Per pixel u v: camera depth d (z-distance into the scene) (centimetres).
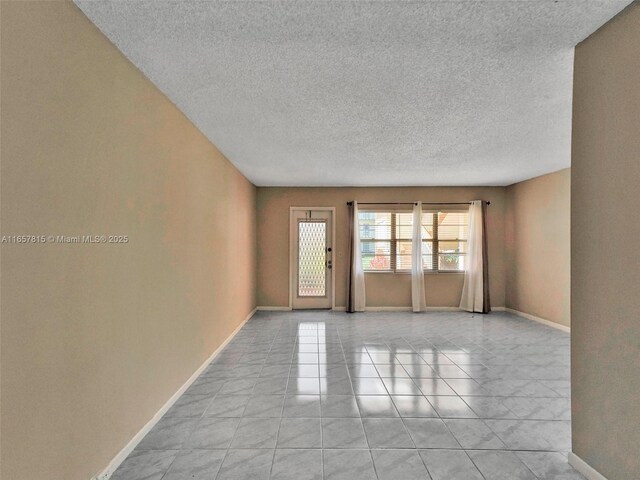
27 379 129
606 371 165
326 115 284
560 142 360
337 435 220
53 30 141
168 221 254
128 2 150
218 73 216
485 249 615
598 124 169
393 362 356
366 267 639
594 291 172
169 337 256
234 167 463
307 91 240
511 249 616
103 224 175
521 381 306
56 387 143
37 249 133
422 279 623
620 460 158
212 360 361
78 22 155
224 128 317
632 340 151
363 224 639
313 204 635
